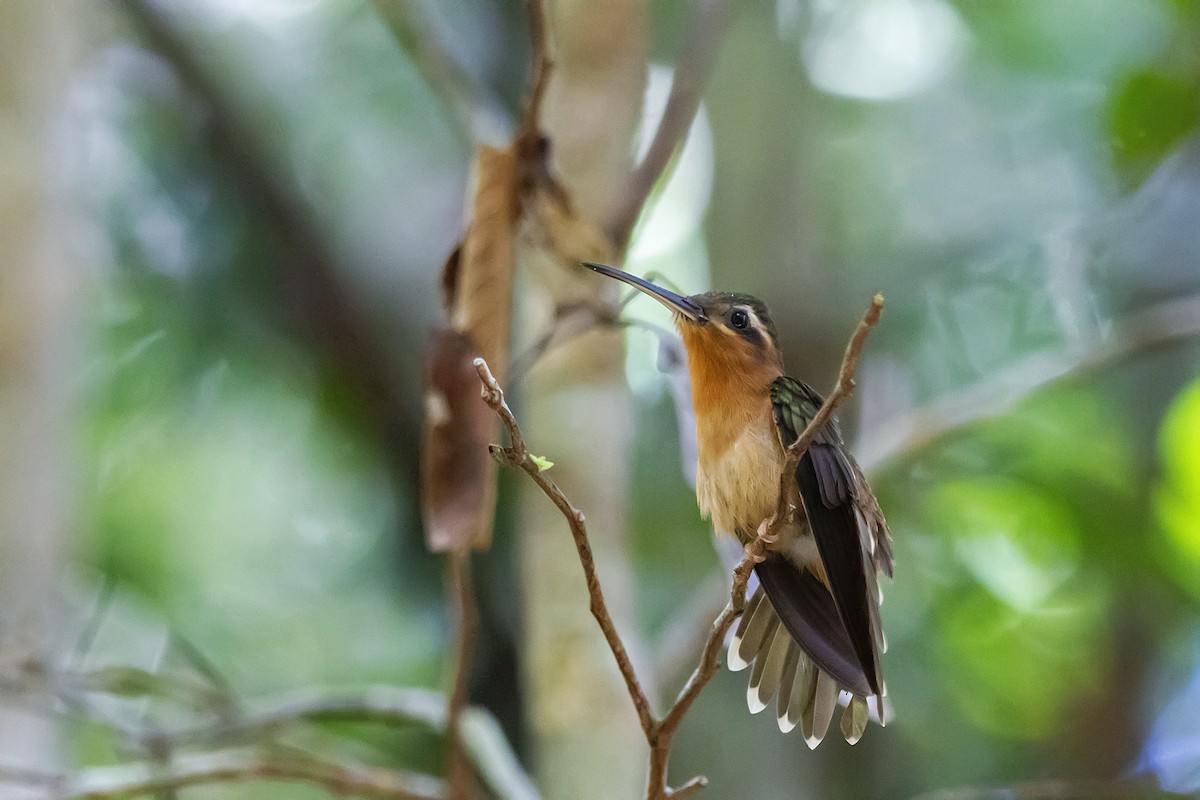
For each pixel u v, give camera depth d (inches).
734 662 268.1
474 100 342.3
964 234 514.0
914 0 541.3
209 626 486.6
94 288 477.4
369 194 533.0
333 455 514.6
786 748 438.6
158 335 508.1
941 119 533.6
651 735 193.3
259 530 504.4
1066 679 457.1
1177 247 469.1
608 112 327.9
